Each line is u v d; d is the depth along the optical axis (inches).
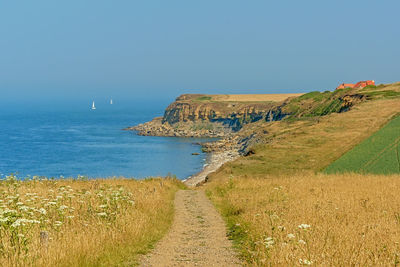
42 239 433.1
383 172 2046.0
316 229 535.5
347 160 2400.3
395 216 655.1
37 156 5585.6
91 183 1219.2
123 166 4886.8
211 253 553.6
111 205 690.2
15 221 417.1
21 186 920.3
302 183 1274.6
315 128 3543.3
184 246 601.6
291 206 768.9
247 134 7057.1
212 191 1419.8
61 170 4365.2
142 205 820.0
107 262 462.3
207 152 6441.9
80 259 435.2
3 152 5979.3
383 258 405.4
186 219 869.8
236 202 1008.2
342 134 3181.6
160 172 4493.1
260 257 470.9
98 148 6742.1
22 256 390.6
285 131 4394.7
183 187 1850.4
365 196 906.1
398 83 5610.2
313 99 7746.1
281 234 510.9
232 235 682.2
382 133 2955.2
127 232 586.6
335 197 889.5
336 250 425.1
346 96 5689.0
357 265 381.1
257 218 708.7
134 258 509.4
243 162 2674.7
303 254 417.7
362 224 577.6
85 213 624.7
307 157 2632.9
